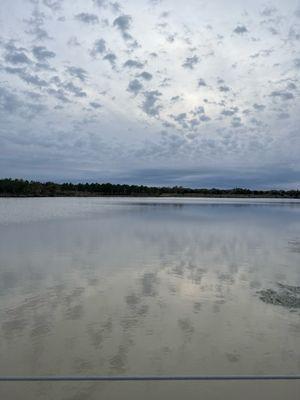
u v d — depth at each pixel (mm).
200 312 6543
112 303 6973
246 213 35969
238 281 8656
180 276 9062
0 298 7191
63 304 6875
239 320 6184
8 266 9992
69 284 8227
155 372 4523
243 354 5004
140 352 5020
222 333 5660
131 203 66000
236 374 4508
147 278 8828
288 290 7953
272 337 5535
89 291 7719
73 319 6137
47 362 4727
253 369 4633
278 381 4344
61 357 4855
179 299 7258
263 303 7059
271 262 10891
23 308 6633
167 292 7715
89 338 5422
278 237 16719
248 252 12570
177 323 6031
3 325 5848
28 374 4445
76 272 9344
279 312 6582
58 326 5832
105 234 17078
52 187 137125
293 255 12070
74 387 4188
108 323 5992
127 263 10469
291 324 6039
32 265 10125
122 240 15117
